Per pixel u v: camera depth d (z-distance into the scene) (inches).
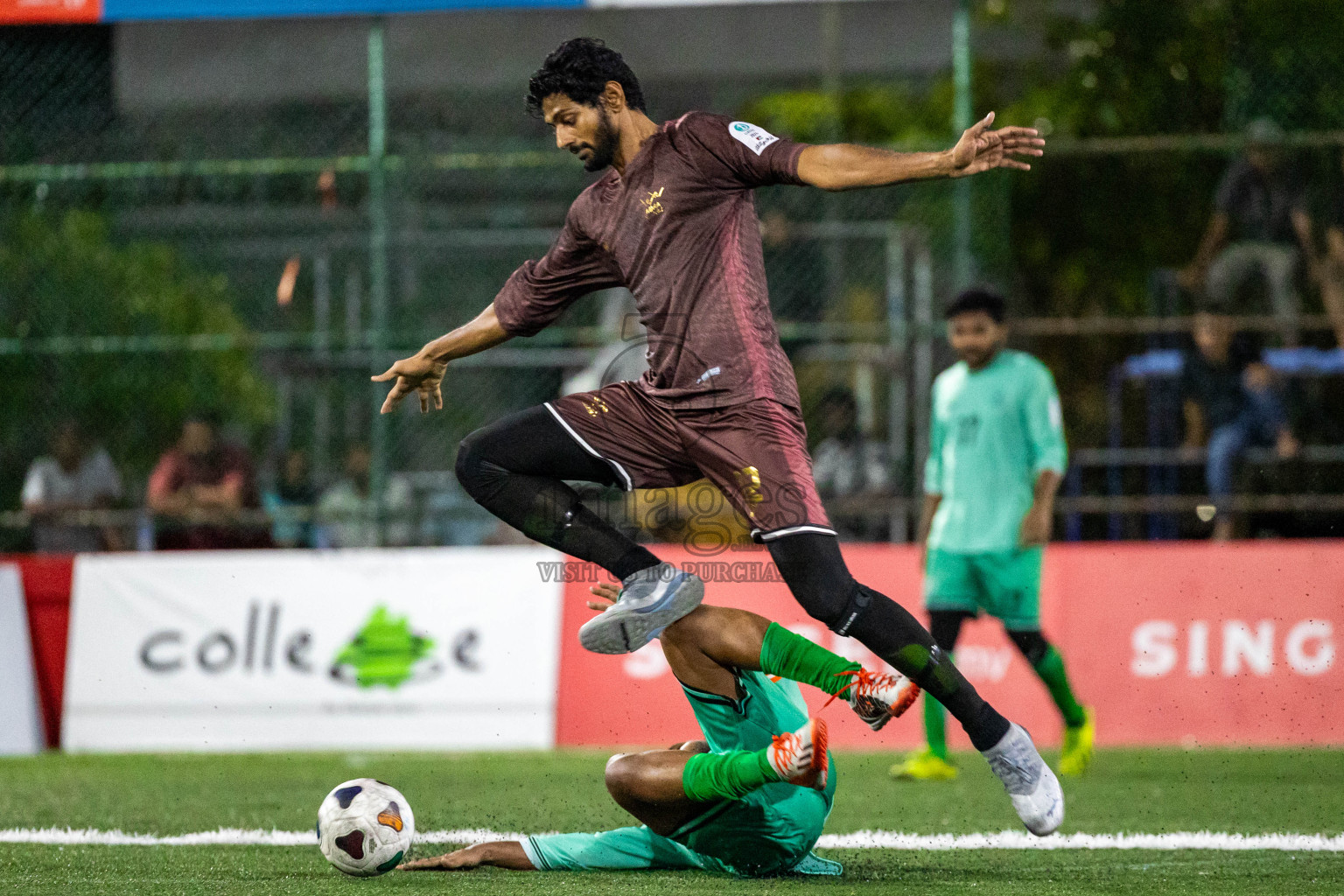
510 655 1149.7
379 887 518.6
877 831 682.8
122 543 1327.5
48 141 1414.9
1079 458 1249.4
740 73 1646.2
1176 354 1290.6
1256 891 513.3
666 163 534.6
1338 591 1088.2
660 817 528.4
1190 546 1116.5
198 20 1450.5
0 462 1363.2
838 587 514.6
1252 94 1353.3
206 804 802.2
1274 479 1228.5
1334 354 1257.4
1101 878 541.6
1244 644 1091.9
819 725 471.8
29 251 1384.1
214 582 1192.2
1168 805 765.3
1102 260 1353.3
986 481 924.0
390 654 1162.0
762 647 515.2
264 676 1169.4
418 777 933.8
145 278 1393.9
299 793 855.1
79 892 520.4
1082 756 906.1
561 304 590.9
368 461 1332.4
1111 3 1385.3
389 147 1424.7
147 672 1184.2
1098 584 1115.9
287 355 1412.4
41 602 1208.2
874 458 1241.4
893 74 1637.6
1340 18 1344.7
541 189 1418.6
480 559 1171.3
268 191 1364.4
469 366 1336.1
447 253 1400.1
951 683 518.6
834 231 1311.5
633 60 1638.8
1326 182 1268.5
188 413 1359.5
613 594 560.4
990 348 933.2
